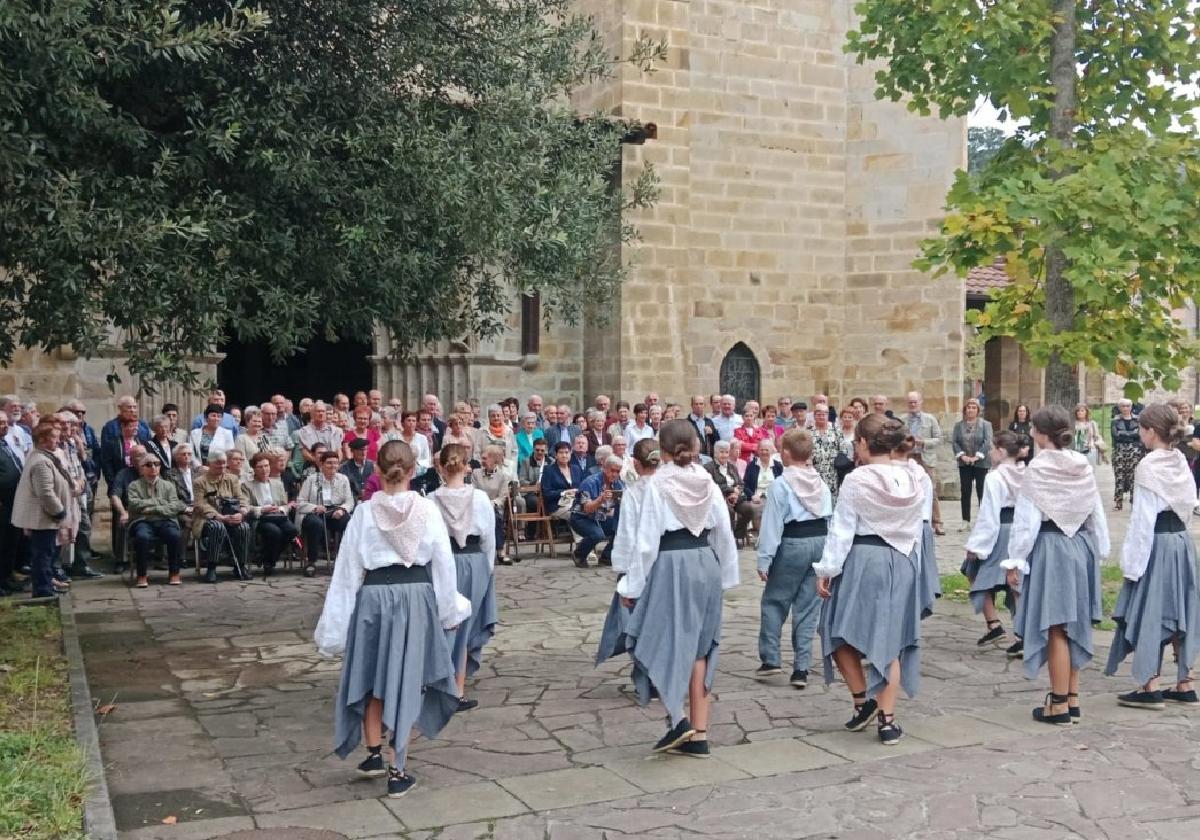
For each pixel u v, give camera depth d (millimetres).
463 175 8203
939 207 18750
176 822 4867
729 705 6852
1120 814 4953
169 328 7406
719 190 18516
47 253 6441
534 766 5656
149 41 6691
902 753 5855
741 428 15133
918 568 6160
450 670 5391
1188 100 9945
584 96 17922
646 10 17109
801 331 19234
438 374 17188
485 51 9492
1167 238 8875
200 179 7434
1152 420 6750
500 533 12789
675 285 17359
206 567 12078
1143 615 6711
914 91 10609
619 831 4766
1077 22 10227
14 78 6387
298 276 8016
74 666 7469
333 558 12180
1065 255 9047
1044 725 6391
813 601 7332
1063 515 6387
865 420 6238
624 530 5820
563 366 17734
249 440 12508
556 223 9320
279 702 6902
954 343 18797
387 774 5492
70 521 10406
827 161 19312
